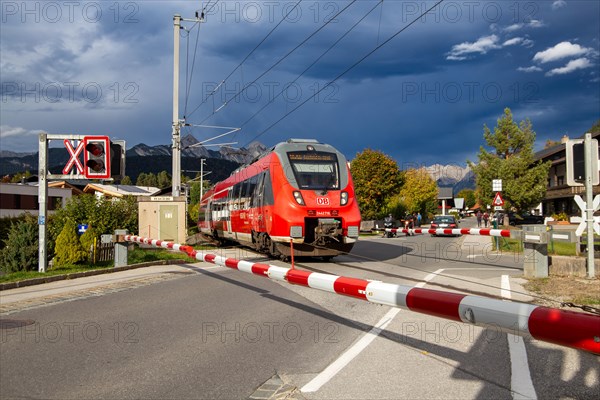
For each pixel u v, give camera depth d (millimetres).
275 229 14242
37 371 5031
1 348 5875
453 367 5027
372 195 41219
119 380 4766
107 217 20750
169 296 9328
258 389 4508
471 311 3924
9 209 42938
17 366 5195
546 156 50562
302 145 15055
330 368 5059
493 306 3758
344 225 14258
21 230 17031
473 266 14078
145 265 15102
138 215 23781
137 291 10016
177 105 25703
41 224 13625
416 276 11727
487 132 42781
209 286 10531
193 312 7828
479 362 5176
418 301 4449
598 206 10422
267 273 7469
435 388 4457
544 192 41406
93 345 5977
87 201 20703
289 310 7926
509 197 41812
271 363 5262
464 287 9797
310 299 8867
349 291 5438
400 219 47562
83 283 11656
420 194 52312
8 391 4484
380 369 5008
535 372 4836
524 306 3594
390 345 5871
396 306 4809
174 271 13695
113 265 15352
